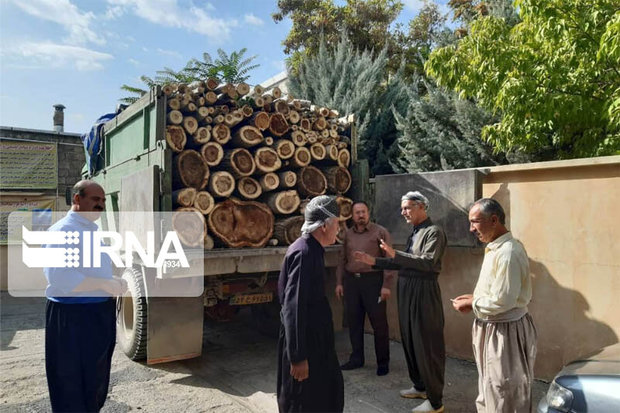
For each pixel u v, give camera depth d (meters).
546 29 4.85
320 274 2.62
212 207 4.41
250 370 4.63
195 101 4.58
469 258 4.74
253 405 3.75
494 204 2.77
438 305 3.53
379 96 9.74
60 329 2.85
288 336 2.47
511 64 5.25
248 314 7.06
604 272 3.79
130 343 4.70
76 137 11.08
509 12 7.91
